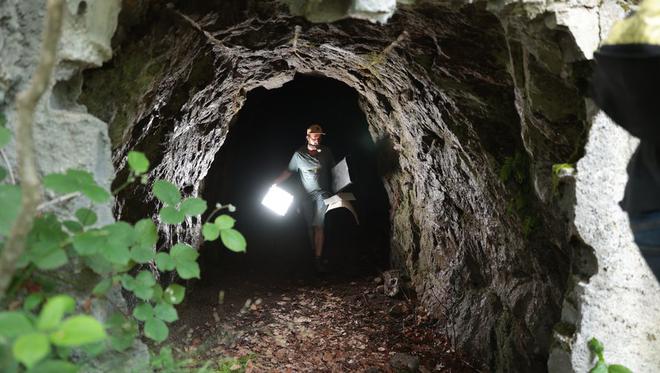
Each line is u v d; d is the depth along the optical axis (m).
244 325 5.88
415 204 6.43
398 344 5.59
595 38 2.80
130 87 3.45
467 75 3.98
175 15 3.46
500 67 3.70
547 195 3.40
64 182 2.07
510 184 4.01
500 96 3.93
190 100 4.57
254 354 5.12
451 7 3.29
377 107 6.23
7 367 1.75
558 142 3.29
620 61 1.78
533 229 3.79
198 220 6.28
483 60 3.76
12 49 2.26
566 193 2.94
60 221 2.29
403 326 6.01
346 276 7.94
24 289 2.18
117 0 2.67
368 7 2.90
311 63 5.46
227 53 4.51
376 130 7.10
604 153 2.80
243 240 2.32
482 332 4.91
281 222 10.04
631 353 2.78
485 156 4.24
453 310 5.46
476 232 4.97
